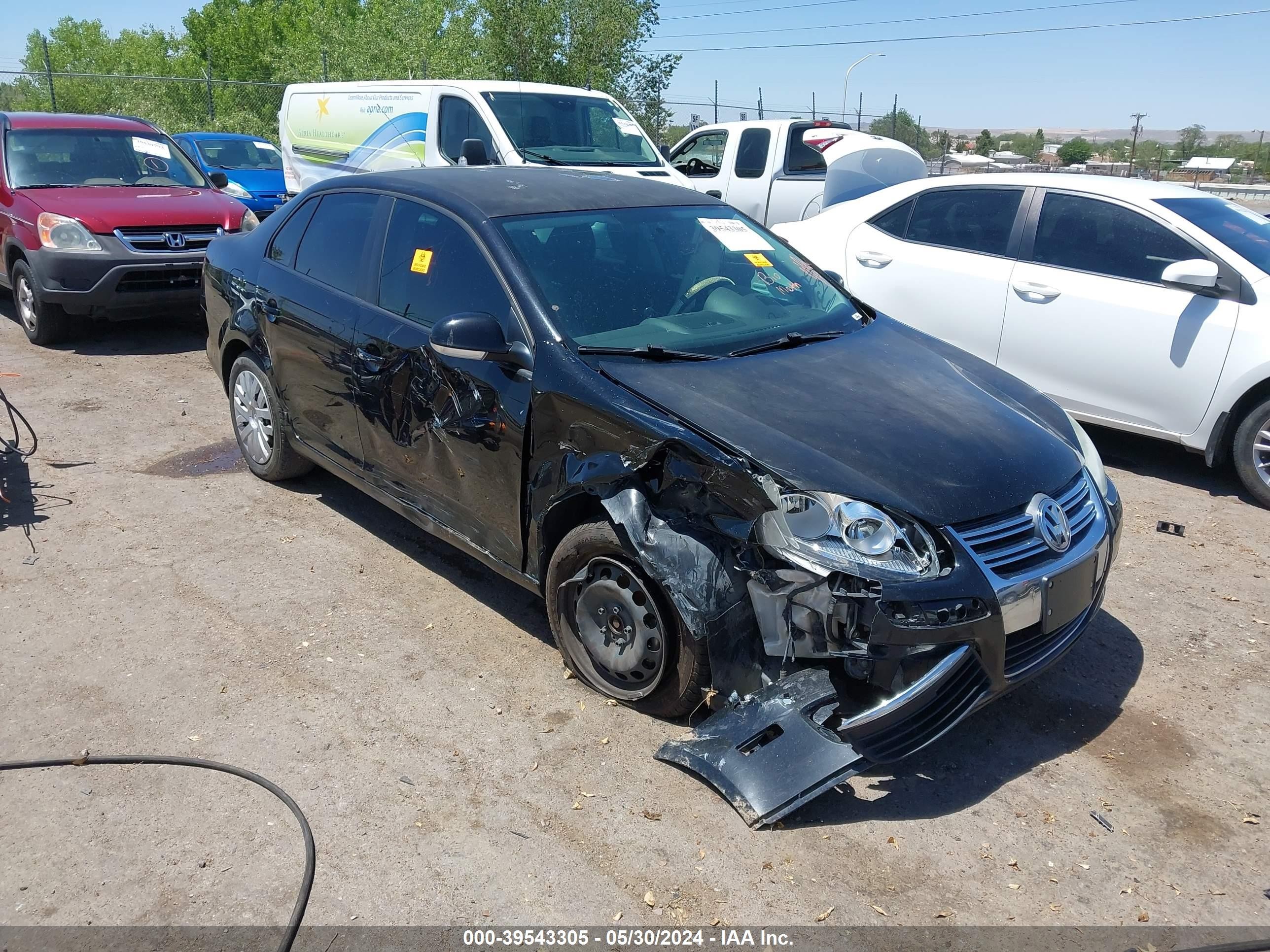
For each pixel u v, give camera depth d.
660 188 4.83
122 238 8.20
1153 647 4.09
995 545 3.10
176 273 8.42
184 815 3.00
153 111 25.53
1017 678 3.17
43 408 6.93
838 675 3.08
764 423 3.27
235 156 16.05
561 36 23.78
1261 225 6.03
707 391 3.44
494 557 3.91
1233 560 4.91
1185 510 5.54
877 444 3.23
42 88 26.42
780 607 3.02
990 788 3.20
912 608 2.92
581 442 3.43
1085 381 6.05
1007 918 2.67
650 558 3.17
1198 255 5.64
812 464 3.08
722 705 3.24
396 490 4.38
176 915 2.63
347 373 4.46
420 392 4.05
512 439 3.65
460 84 9.69
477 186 4.39
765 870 2.82
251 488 5.55
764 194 11.57
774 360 3.77
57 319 8.52
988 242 6.48
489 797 3.10
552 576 3.60
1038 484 3.29
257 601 4.29
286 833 2.94
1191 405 5.64
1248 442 5.52
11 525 5.00
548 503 3.54
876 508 2.99
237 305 5.29
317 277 4.80
